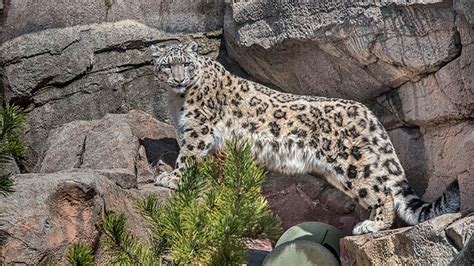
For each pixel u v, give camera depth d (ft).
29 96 61.21
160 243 35.83
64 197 43.45
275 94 53.06
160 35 60.75
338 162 49.24
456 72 44.11
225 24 58.85
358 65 49.93
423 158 48.91
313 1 49.85
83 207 43.60
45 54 61.00
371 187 47.93
